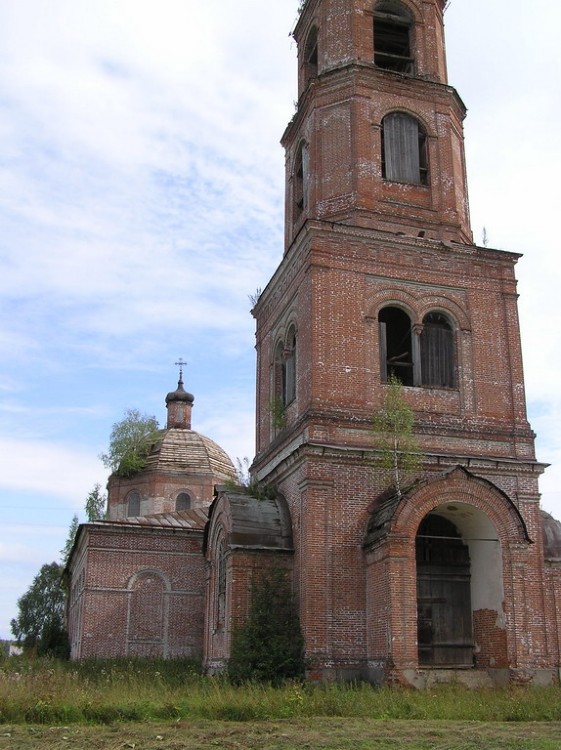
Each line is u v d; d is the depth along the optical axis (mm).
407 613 19844
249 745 12289
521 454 23969
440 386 24109
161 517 34125
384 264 24453
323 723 14703
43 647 40812
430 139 26656
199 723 14750
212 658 25172
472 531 22797
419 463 22734
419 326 24375
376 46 29234
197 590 31938
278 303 27484
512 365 24844
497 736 13195
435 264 24969
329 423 22578
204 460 45000
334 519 21750
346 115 26125
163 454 44750
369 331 23766
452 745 12312
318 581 21172
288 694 16938
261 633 21078
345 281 23953
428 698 17250
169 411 49281
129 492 44500
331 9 27734
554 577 22891
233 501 23438
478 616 22359
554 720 15484
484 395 24359
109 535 31781
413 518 20516
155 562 31891
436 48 27922
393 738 12914
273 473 24766
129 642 30891
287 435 24531
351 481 22188
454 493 21078
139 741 12672
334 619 20984
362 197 25234
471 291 25141
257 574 22250
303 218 27297
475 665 22109
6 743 12570
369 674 20531
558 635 22266
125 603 31250
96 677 24000
